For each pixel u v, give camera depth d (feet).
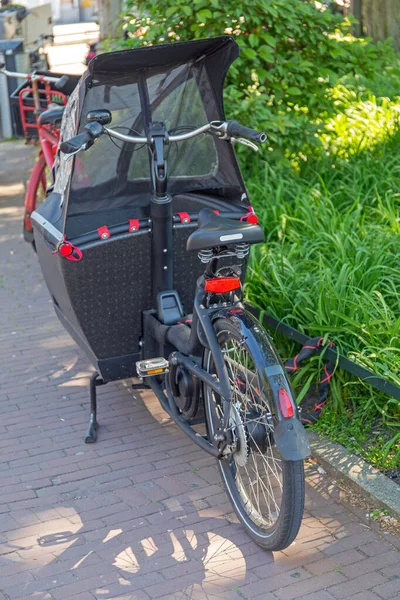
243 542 11.70
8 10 49.52
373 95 32.68
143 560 11.37
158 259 13.51
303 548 11.49
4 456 14.37
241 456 11.12
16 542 11.90
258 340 10.83
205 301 12.01
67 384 17.16
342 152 25.95
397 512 11.83
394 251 17.75
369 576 10.84
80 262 13.09
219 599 10.52
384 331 14.40
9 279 24.13
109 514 12.52
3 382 17.37
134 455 14.25
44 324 20.59
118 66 12.98
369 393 14.67
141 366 13.17
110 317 13.74
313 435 14.07
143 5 22.94
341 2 25.77
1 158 42.14
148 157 13.87
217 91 13.99
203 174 14.49
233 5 22.07
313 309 15.84
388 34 44.65
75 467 13.92
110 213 13.85
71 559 11.45
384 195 22.34
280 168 23.27
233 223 11.53
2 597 10.71
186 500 12.84
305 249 18.56
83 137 11.99
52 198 15.07
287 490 10.32
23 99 28.55
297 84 24.20
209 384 11.63
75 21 81.20
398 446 13.17
